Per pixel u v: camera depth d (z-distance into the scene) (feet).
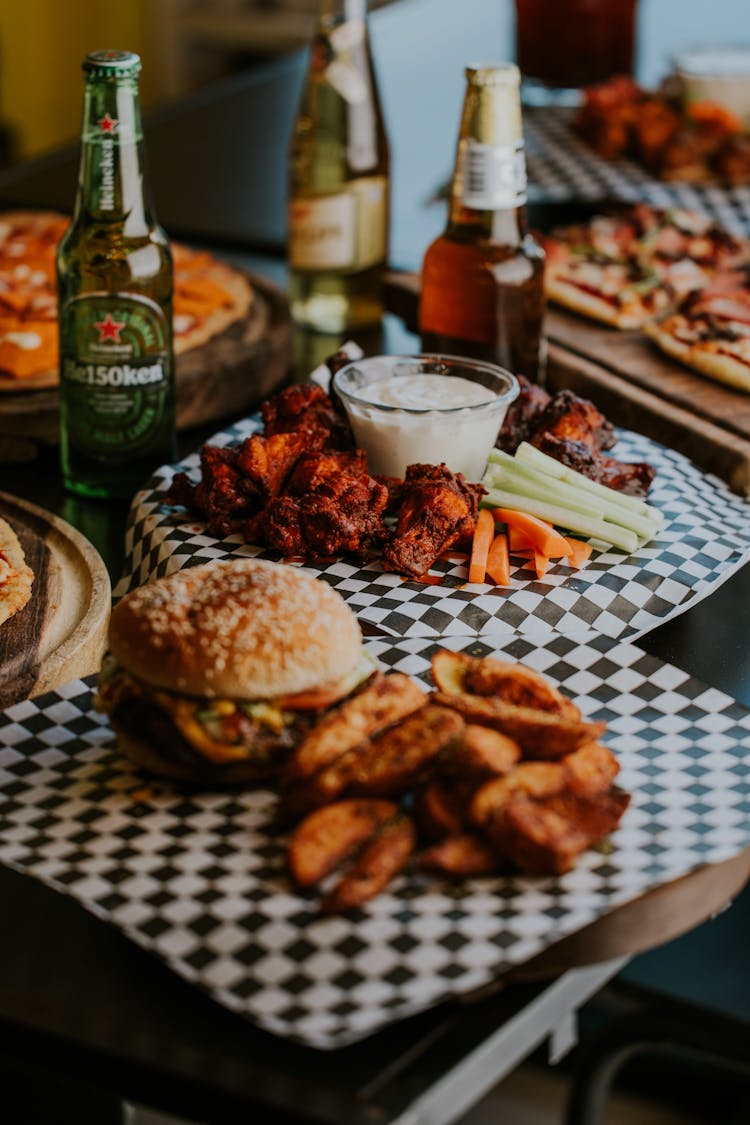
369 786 3.92
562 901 3.68
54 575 5.41
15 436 6.73
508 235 6.49
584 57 12.34
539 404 6.27
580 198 10.27
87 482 6.32
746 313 7.84
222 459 5.72
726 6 16.61
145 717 4.12
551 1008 3.69
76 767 4.24
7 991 3.59
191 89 21.99
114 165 5.84
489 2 15.80
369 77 7.98
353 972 3.47
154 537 5.65
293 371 7.86
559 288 8.25
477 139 6.32
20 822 3.98
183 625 4.17
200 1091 3.39
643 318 8.02
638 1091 4.95
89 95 5.77
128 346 6.07
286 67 13.84
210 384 7.11
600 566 5.41
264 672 4.10
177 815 4.03
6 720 4.45
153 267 6.03
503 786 3.84
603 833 3.85
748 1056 3.81
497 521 5.57
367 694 4.12
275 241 9.73
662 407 6.77
